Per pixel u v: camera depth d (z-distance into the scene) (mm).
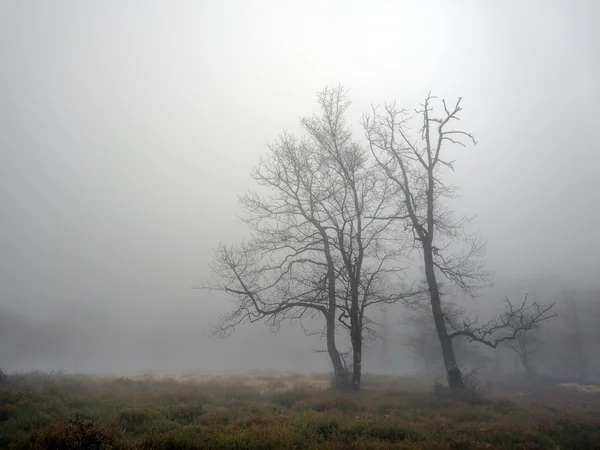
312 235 21859
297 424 10578
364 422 11109
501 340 18969
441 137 21578
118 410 12289
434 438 10227
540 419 13836
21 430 9812
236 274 20953
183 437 8961
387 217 21672
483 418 13492
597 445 10180
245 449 8578
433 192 21922
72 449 8273
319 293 20828
